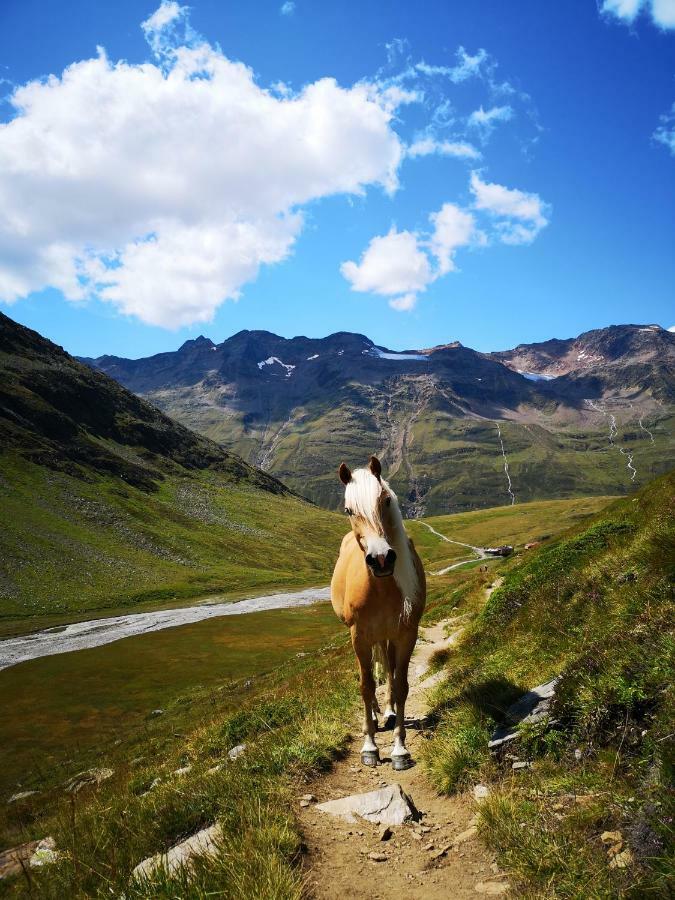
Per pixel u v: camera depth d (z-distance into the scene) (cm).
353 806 555
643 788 416
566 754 525
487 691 764
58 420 17300
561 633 838
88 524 12544
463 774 586
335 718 932
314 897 416
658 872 330
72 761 2270
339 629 5728
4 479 12756
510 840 429
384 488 706
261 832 459
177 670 4350
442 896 403
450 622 2027
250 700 2103
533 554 2150
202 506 17450
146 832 534
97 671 4441
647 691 507
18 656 5325
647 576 791
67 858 498
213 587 10806
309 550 16538
